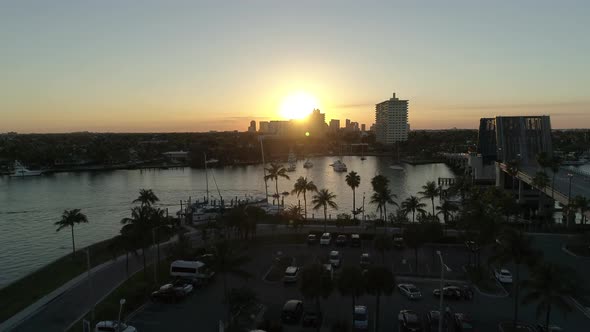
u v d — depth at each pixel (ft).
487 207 257.34
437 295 183.21
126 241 208.95
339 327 151.53
